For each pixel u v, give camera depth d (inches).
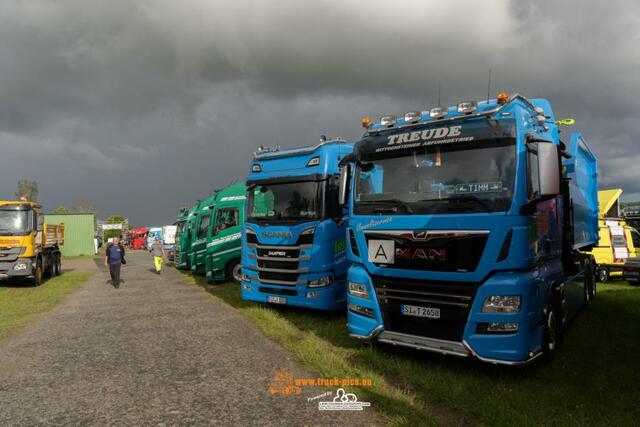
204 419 168.4
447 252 206.1
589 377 206.4
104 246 2974.9
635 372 212.1
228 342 280.1
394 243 223.1
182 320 353.7
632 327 303.6
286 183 364.5
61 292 564.4
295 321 339.6
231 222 593.6
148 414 173.3
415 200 219.8
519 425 157.2
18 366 237.9
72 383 209.9
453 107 236.2
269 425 162.6
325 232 340.2
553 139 257.6
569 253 289.3
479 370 217.0
